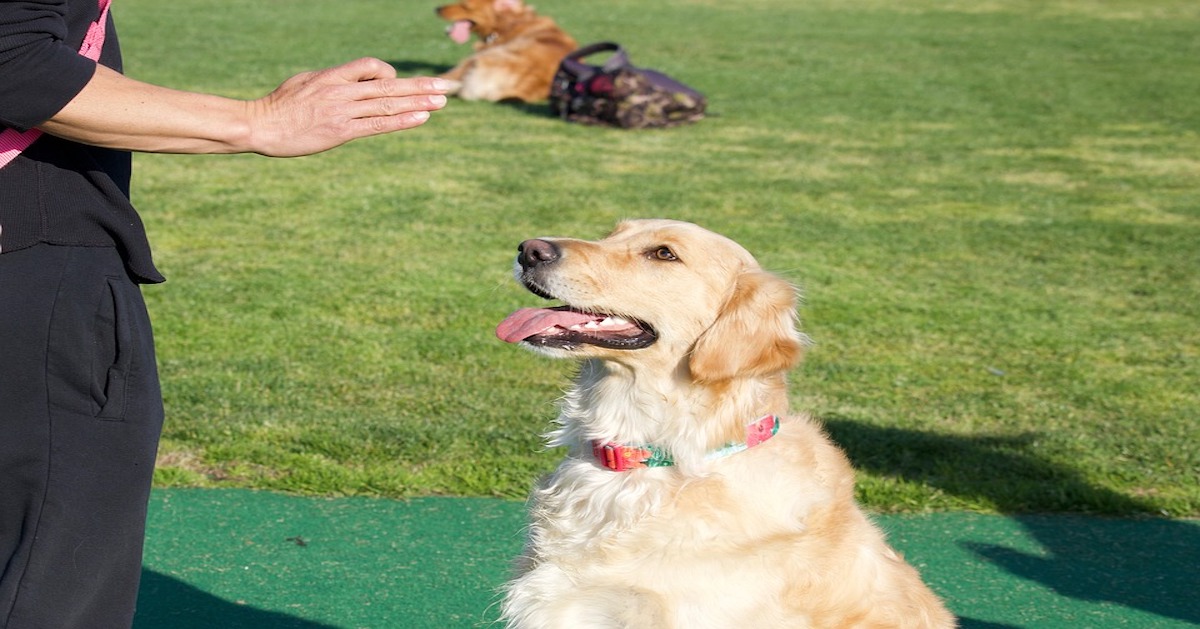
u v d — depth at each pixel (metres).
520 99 15.98
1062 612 4.36
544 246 3.58
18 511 2.58
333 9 24.62
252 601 4.21
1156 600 4.47
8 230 2.50
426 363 6.77
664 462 3.36
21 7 2.34
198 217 9.80
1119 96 16.98
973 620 4.29
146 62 16.86
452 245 9.24
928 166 12.52
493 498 5.14
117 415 2.63
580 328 3.54
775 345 3.36
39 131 2.53
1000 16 27.17
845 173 12.12
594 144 13.26
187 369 6.49
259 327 7.25
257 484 5.17
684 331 3.46
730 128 14.31
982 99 16.62
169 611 4.12
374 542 4.70
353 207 10.30
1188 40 23.25
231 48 18.64
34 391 2.54
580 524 3.37
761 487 3.29
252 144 2.61
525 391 6.39
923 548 4.84
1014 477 5.46
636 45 20.98
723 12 26.77
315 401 6.13
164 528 4.75
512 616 3.37
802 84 17.55
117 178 2.78
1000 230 10.15
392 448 5.52
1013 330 7.69
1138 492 5.37
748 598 3.13
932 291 8.48
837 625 3.20
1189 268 9.17
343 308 7.68
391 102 2.69
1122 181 12.02
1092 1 30.34
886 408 6.32
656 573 3.16
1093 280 8.84
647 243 3.58
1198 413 6.35
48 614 2.56
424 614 4.17
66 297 2.54
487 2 17.11
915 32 23.98
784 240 9.66
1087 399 6.54
